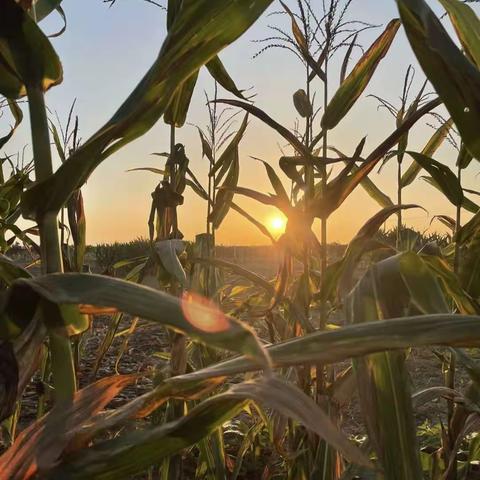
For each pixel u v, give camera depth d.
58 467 1.08
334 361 1.01
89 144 1.23
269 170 2.38
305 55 2.27
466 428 2.26
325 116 2.26
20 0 1.45
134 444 1.08
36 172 1.29
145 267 2.43
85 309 1.15
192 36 1.30
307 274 2.42
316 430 0.92
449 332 1.00
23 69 1.29
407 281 1.55
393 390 1.39
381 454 1.36
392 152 2.42
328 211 2.12
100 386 1.20
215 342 0.75
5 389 1.05
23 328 1.10
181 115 2.45
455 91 1.24
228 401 1.11
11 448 1.12
